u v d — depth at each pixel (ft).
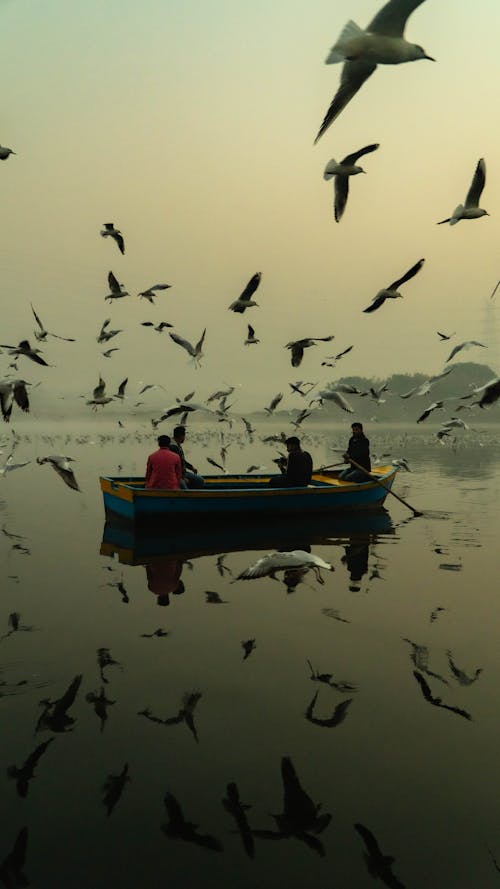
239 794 13.71
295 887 11.22
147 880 11.35
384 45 14.49
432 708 17.25
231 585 29.32
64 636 22.63
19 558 34.58
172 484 45.62
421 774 14.33
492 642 21.97
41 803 13.39
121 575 31.14
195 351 47.65
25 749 15.30
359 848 12.17
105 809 13.20
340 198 23.17
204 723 16.55
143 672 19.60
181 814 13.09
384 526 45.11
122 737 15.84
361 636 22.65
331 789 13.89
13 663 20.26
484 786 13.91
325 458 114.62
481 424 334.03
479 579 30.14
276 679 19.08
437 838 12.36
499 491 63.72
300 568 32.48
